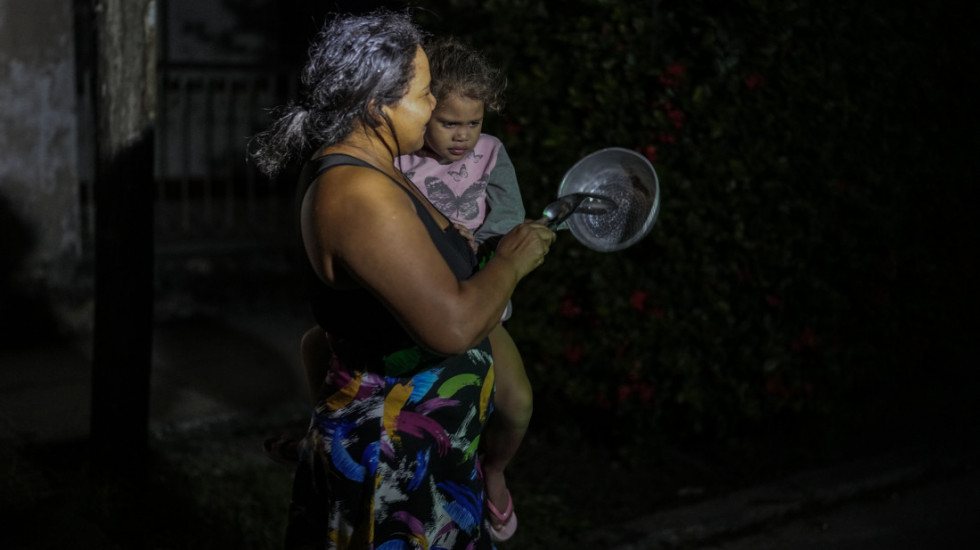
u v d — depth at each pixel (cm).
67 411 496
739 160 435
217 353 599
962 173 531
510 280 199
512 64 444
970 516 443
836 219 473
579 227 239
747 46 430
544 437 498
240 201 775
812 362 491
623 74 429
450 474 210
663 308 450
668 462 477
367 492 203
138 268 405
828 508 449
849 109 457
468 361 210
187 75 729
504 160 260
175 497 408
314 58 200
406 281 185
